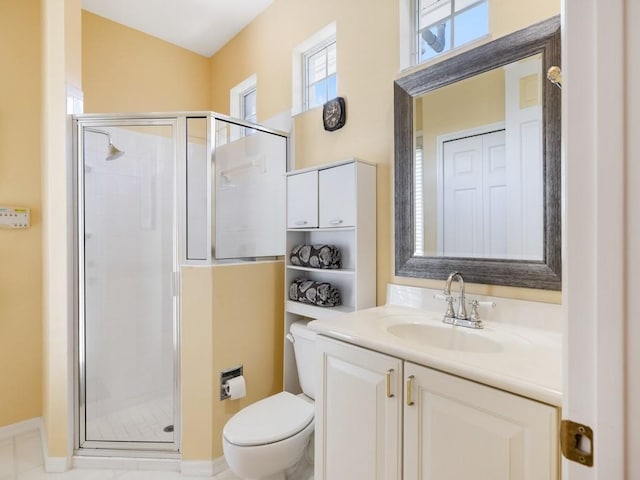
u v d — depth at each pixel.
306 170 2.02
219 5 2.77
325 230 1.99
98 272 2.18
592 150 0.44
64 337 1.94
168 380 2.22
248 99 3.18
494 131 1.44
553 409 0.83
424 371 1.08
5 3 2.26
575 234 0.45
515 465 0.89
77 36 2.07
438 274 1.60
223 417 1.94
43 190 2.29
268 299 2.18
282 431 1.53
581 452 0.46
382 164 1.87
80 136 2.03
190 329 1.91
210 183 2.04
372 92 1.92
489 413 0.95
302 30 2.43
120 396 2.27
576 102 0.45
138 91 3.10
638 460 0.41
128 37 3.04
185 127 2.08
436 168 1.62
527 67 1.35
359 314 1.59
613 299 0.42
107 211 2.18
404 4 1.80
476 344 1.31
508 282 1.39
